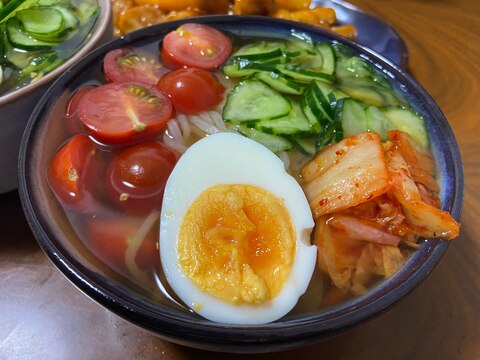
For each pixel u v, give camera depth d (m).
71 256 0.10
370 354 0.13
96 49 0.14
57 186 0.12
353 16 0.21
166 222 0.11
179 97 0.14
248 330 0.09
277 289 0.11
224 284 0.10
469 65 0.21
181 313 0.10
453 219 0.11
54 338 0.12
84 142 0.12
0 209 0.15
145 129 0.13
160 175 0.12
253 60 0.15
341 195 0.11
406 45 0.21
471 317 0.13
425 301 0.14
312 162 0.12
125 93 0.13
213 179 0.12
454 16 0.23
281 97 0.14
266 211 0.12
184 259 0.11
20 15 0.16
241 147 0.12
